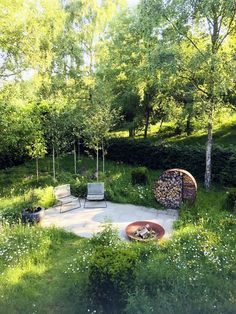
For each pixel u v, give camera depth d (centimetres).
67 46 2020
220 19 1257
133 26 1529
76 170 1691
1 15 1380
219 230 970
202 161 1472
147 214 1175
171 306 600
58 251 917
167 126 2338
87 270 754
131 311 593
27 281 754
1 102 1369
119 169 1673
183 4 1181
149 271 718
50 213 1209
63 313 636
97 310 634
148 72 1341
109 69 1891
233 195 1134
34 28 1499
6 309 633
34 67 1509
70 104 1680
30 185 1497
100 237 921
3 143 1459
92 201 1305
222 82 1187
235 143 1862
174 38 1250
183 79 1373
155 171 1625
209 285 696
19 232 975
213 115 1365
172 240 910
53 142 1550
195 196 1165
